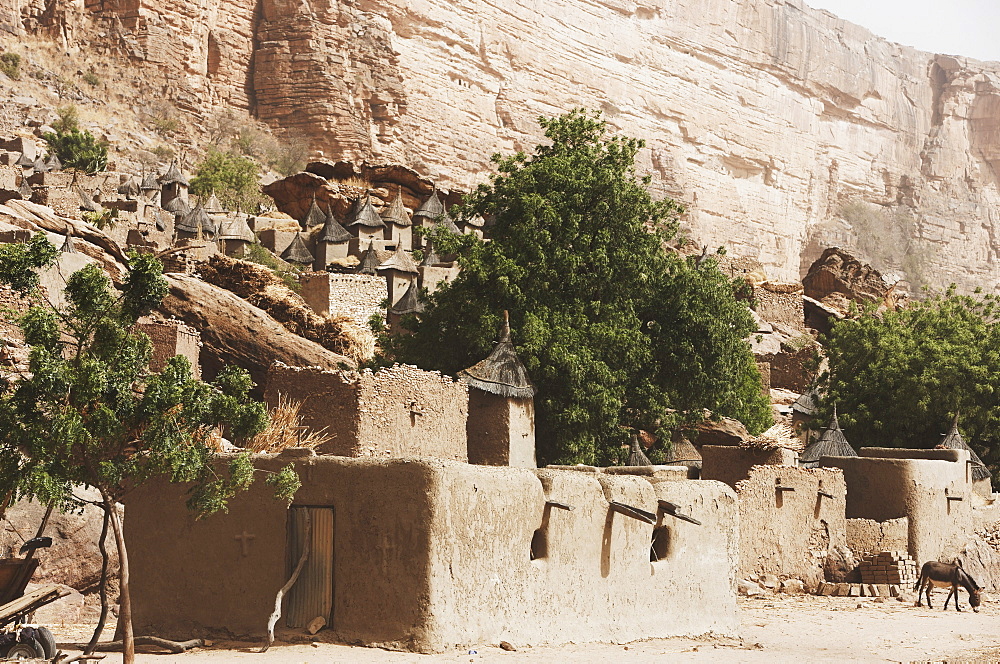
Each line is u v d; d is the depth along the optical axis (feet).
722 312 116.57
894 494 106.93
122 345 49.29
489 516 55.93
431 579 52.29
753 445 106.01
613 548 63.26
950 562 104.68
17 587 53.47
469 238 115.55
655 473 74.43
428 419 79.36
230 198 340.18
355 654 51.24
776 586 94.32
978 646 72.84
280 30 499.51
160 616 58.03
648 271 114.93
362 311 175.42
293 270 219.41
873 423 154.30
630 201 116.67
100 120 416.46
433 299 115.65
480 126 536.42
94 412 46.88
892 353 157.38
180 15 484.33
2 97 384.68
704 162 632.79
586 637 60.54
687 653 60.49
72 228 134.92
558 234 112.68
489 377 91.09
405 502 53.11
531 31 561.84
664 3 626.64
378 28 509.35
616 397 106.32
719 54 650.43
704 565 69.56
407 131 504.02
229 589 56.54
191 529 57.98
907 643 72.28
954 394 150.00
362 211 250.57
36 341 47.96
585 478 62.34
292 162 461.78
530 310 107.86
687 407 118.11
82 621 68.85
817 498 99.96
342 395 74.43
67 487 47.62
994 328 160.35
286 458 56.65
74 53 458.50
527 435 93.15
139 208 236.43
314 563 55.16
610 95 591.37
